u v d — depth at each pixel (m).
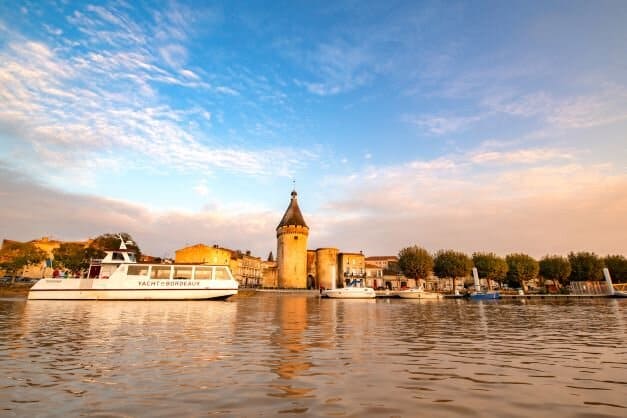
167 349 10.10
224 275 35.59
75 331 13.48
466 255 78.75
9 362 8.39
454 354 9.88
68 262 63.16
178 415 5.18
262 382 6.88
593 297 67.69
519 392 6.40
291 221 88.38
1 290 51.88
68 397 5.95
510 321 19.95
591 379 7.31
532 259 83.25
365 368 8.11
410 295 58.97
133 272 33.50
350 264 94.38
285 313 23.38
